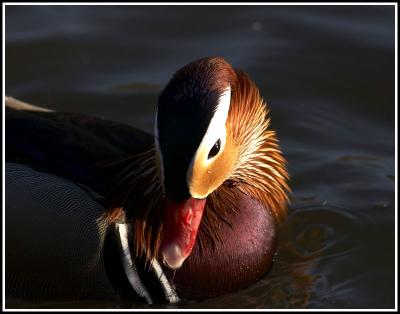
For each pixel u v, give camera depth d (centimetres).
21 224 1216
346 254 1334
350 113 1662
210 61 1078
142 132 1299
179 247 1086
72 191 1216
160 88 1684
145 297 1220
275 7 1916
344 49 1802
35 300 1241
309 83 1720
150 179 1181
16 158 1266
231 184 1214
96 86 1688
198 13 1891
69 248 1201
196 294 1223
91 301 1230
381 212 1426
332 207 1436
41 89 1677
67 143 1257
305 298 1244
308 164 1534
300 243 1358
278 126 1623
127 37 1816
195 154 1038
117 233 1194
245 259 1224
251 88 1170
